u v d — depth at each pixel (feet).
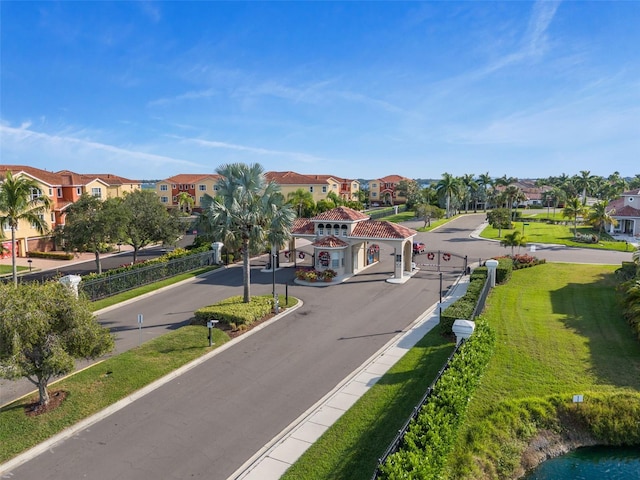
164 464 44.37
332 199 295.89
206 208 92.99
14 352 47.21
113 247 189.57
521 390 58.85
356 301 103.81
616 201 280.31
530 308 95.40
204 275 134.00
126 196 142.51
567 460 51.42
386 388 58.59
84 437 48.75
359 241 130.72
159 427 50.90
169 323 89.15
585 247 183.62
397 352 72.08
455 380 49.11
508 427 52.06
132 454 45.91
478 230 245.04
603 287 110.93
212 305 92.84
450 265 146.61
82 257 174.60
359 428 48.93
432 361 66.90
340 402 55.77
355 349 73.92
